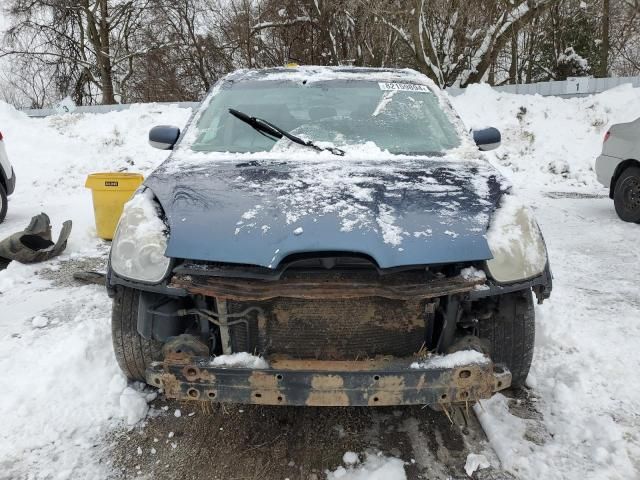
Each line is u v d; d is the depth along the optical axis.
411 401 2.31
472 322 2.65
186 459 2.68
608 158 7.77
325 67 4.46
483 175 3.04
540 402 3.10
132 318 2.96
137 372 3.07
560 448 2.71
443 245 2.36
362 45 20.28
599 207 8.64
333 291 2.27
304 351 2.50
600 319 4.24
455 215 2.53
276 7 23.09
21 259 5.80
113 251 2.62
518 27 16.69
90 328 3.99
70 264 5.89
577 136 12.38
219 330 2.59
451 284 2.35
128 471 2.60
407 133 3.63
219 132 3.65
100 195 6.66
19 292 4.99
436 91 4.13
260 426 2.94
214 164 3.16
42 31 28.09
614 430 2.80
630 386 3.25
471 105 13.80
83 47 29.34
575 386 3.24
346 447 2.76
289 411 3.07
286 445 2.79
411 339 2.54
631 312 4.37
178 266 2.40
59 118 14.75
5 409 3.03
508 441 2.75
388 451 2.73
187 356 2.38
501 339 2.83
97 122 14.48
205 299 2.53
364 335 2.49
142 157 12.73
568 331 3.93
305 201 2.55
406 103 3.91
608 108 12.73
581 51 24.53
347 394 2.30
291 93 3.96
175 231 2.43
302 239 2.30
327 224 2.37
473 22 17.14
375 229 2.37
